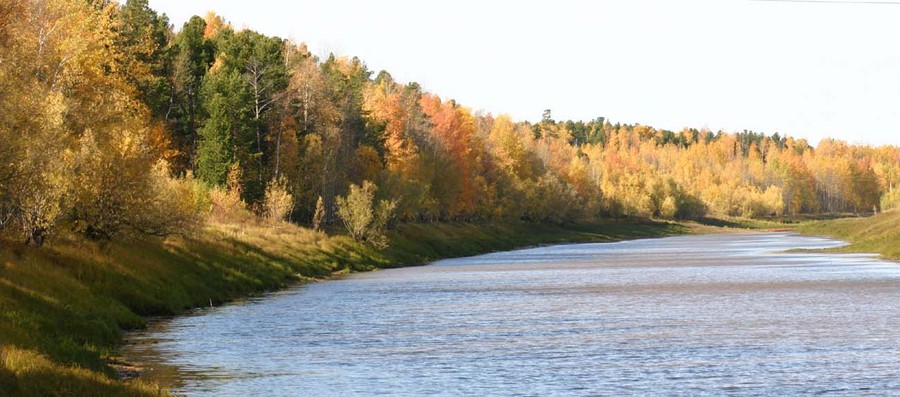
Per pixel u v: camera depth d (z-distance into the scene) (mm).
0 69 37719
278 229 82250
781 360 30578
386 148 120750
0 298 30219
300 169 99938
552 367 29766
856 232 151000
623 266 87562
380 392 25875
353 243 89375
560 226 181125
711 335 36875
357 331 38969
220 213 80750
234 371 29094
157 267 49156
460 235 127562
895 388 25719
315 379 27812
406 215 113062
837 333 36812
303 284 65875
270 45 103812
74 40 57000
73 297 36188
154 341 35562
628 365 30000
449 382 27312
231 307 48844
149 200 48906
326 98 108312
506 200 158750
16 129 37625
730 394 25203
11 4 51375
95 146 45281
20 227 40531
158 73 95188
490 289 61281
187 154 98688
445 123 145625
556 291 59219
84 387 22344
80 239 45594
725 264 88188
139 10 96000
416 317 44344
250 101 97125
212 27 170000
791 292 55688
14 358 22641
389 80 189875
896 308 45688
